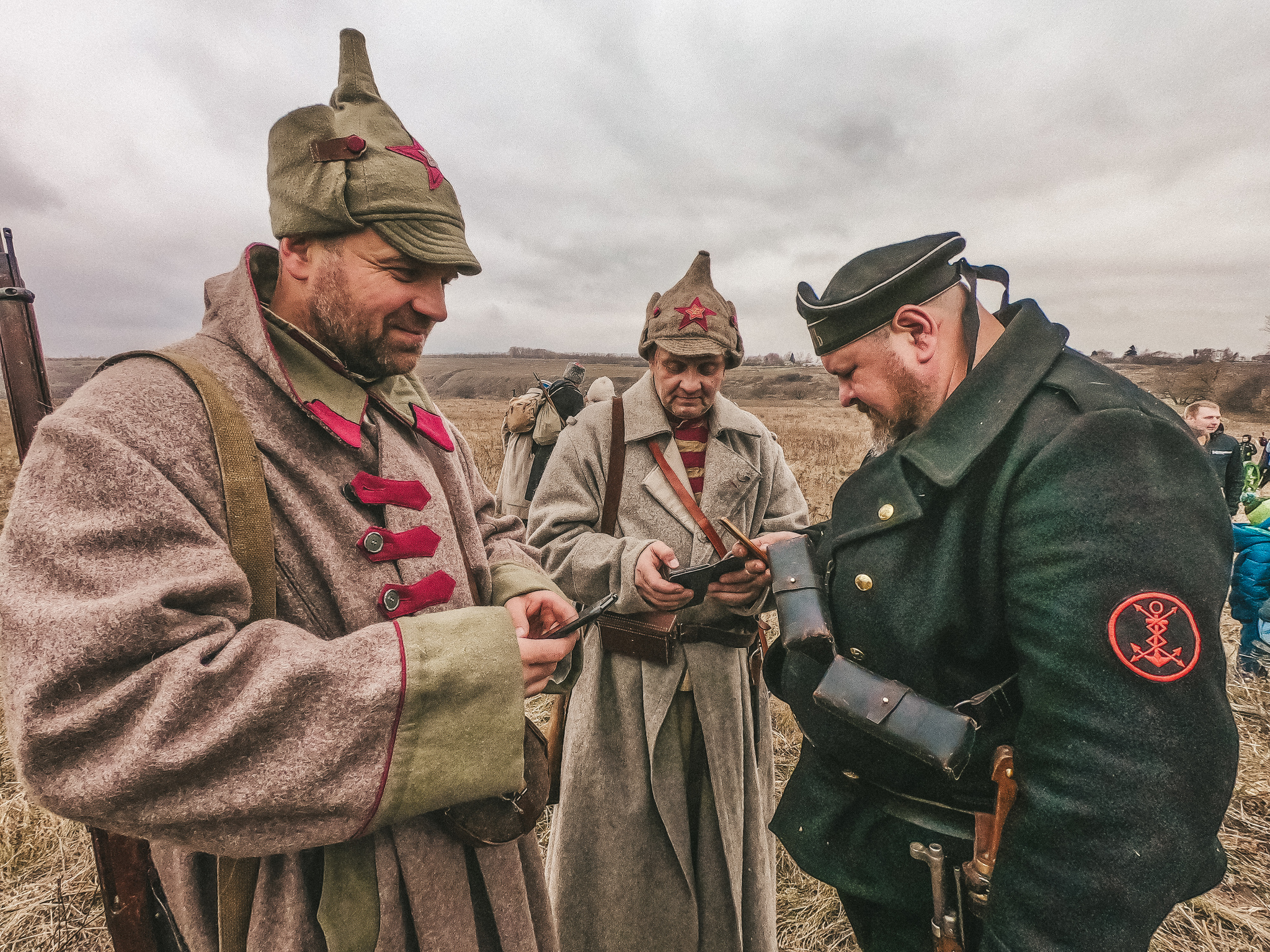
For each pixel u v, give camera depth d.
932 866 1.04
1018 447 0.90
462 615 0.88
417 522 1.01
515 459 4.07
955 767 0.91
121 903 0.95
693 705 1.79
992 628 0.96
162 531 0.73
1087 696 0.78
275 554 0.85
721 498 1.86
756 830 1.81
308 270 0.94
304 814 0.73
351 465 0.98
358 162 0.87
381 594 0.92
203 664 0.69
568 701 1.82
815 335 1.12
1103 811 0.75
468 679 0.81
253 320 0.91
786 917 2.23
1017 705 0.97
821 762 1.27
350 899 0.86
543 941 1.18
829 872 1.21
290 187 0.88
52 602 0.65
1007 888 0.83
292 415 0.92
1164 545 0.78
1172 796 0.74
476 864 1.04
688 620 1.77
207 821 0.70
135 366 0.83
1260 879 2.40
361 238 0.90
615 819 1.73
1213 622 0.77
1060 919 0.77
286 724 0.72
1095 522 0.80
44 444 0.73
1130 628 0.77
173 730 0.66
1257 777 3.00
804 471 11.92
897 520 1.01
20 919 2.08
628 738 1.74
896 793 1.12
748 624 1.84
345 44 0.94
